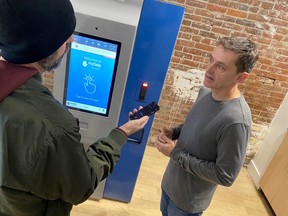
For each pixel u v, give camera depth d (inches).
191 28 105.4
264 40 106.0
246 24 103.9
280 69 110.0
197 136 51.7
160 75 69.2
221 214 99.3
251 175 120.9
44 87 31.7
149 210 94.0
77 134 32.0
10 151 29.7
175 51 109.7
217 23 104.3
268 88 113.9
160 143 55.6
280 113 113.6
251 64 46.4
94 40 58.0
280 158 102.0
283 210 94.0
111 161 40.0
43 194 32.8
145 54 66.6
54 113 30.7
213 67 47.3
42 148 29.6
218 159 48.2
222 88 48.3
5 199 32.8
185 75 113.7
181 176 56.9
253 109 118.4
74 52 59.9
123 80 63.4
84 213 87.4
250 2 100.0
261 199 109.8
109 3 59.3
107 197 93.4
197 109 54.0
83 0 58.5
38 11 28.0
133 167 84.6
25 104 29.6
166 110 121.5
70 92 66.0
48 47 30.3
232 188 112.7
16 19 27.8
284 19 101.6
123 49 58.9
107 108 68.2
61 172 31.3
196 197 56.2
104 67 61.9
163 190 65.0
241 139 46.2
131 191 90.8
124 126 46.9
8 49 29.9
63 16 30.2
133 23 56.4
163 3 61.0
